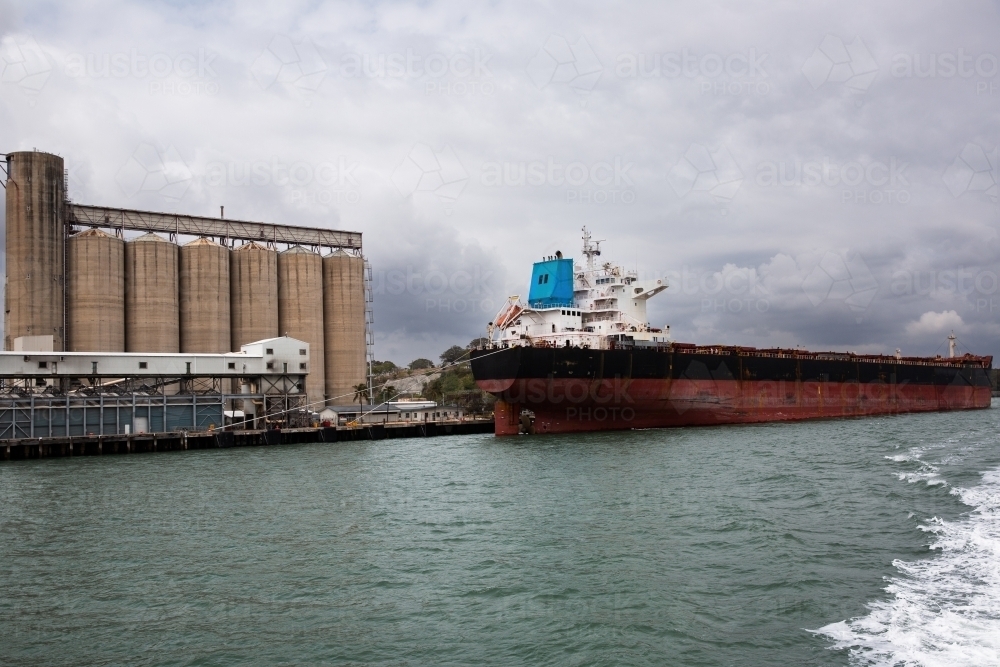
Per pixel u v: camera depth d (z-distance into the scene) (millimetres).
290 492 34531
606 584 18438
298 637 15789
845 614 15617
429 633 15781
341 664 14430
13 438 56312
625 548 21734
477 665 14188
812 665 13336
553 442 51406
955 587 16969
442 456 49031
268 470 44062
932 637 14141
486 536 24047
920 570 18406
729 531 23266
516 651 14719
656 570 19391
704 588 17828
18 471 46656
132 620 17047
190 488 36594
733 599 16969
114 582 19953
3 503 33156
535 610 16875
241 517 28438
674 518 25484
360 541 23922
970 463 36062
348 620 16688
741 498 28641
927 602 16047
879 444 46625
